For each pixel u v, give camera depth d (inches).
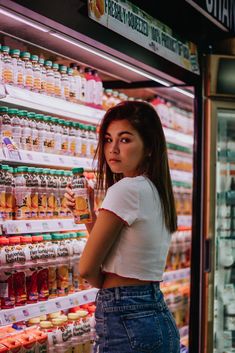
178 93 183.3
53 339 118.8
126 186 88.2
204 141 146.6
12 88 113.4
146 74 135.9
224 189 155.6
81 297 126.3
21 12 92.9
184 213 192.7
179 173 191.5
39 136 124.3
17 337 111.6
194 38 156.7
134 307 88.0
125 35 117.6
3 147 111.7
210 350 144.7
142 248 88.9
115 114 93.1
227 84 147.8
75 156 134.0
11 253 109.8
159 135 94.2
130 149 91.9
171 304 176.9
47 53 134.4
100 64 142.0
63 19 99.2
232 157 156.5
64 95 131.3
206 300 144.4
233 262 157.4
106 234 86.7
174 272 174.1
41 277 117.6
